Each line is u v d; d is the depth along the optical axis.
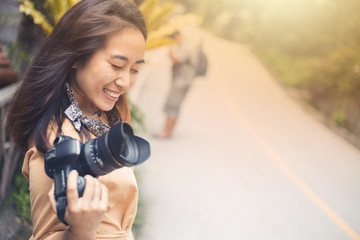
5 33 3.71
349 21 17.53
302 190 6.44
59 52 1.09
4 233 2.76
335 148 10.38
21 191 3.18
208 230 4.41
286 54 24.42
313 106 16.75
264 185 6.24
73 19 1.09
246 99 14.06
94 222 0.93
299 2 24.50
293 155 8.50
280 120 12.16
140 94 9.87
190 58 6.82
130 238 1.34
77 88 1.19
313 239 4.87
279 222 5.08
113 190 1.19
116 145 0.92
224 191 5.59
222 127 9.30
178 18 4.27
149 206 4.57
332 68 14.50
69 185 0.90
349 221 5.71
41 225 1.07
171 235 4.10
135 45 1.10
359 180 7.84
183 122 8.80
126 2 1.12
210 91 13.77
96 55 1.08
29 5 3.43
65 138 0.99
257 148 8.27
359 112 13.96
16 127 1.15
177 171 5.85
